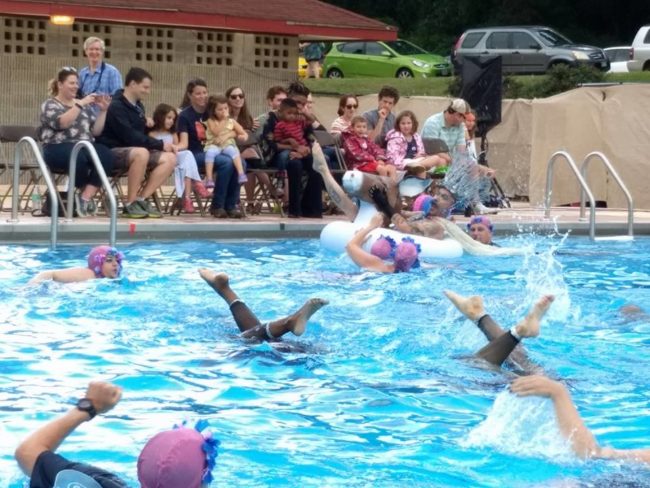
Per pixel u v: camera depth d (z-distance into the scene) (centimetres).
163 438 362
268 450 507
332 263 1098
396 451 511
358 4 4794
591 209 1417
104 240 1209
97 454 491
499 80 1803
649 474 479
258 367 664
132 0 1739
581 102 1864
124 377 630
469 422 560
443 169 1503
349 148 1441
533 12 4456
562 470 483
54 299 844
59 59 1738
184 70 1839
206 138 1366
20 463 400
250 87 1900
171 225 1250
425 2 4712
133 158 1288
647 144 1827
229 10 1820
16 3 1627
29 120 1722
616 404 610
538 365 678
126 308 823
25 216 1293
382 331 765
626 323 839
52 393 591
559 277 1052
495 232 1440
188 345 712
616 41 4459
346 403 593
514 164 1961
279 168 1413
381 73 3466
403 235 1131
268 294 909
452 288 962
